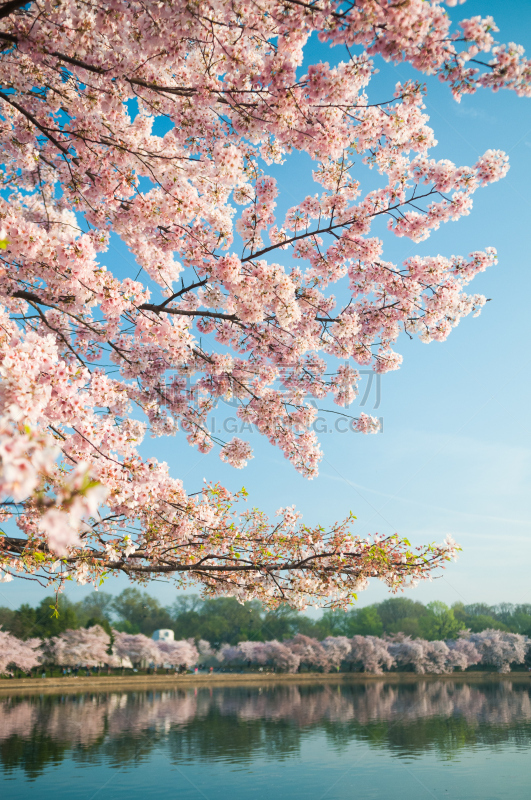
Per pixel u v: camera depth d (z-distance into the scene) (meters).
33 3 5.86
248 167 8.14
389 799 18.00
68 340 7.57
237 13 5.95
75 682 62.28
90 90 6.92
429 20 4.84
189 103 7.14
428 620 116.50
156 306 7.64
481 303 9.06
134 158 7.35
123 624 104.50
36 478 2.14
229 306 7.94
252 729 31.41
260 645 93.69
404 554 9.21
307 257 8.84
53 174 9.23
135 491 6.02
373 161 8.14
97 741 26.61
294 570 9.54
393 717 37.12
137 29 6.07
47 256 5.83
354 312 9.37
